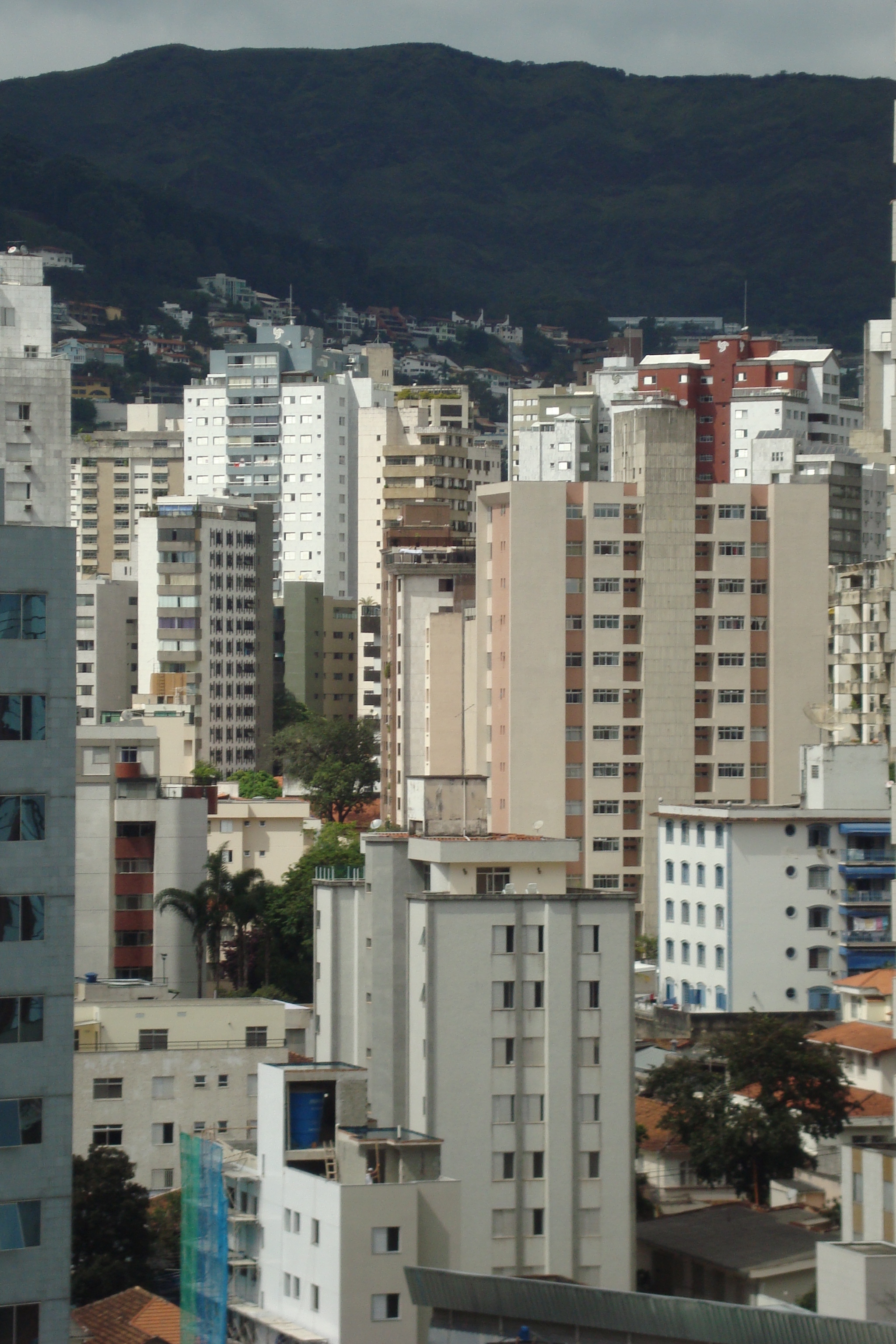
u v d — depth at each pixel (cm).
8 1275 11794
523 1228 17675
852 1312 12762
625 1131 18000
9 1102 11881
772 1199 19812
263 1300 15200
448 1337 12644
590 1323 12112
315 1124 15425
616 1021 18112
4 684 12056
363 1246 14338
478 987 17888
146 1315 16200
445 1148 17662
